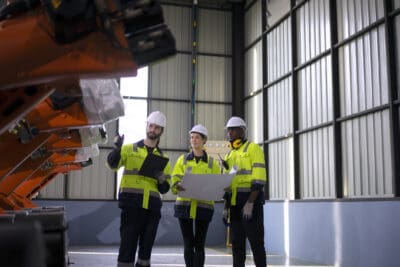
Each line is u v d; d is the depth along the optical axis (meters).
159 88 12.88
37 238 0.58
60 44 1.11
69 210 11.84
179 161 4.80
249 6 12.91
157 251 10.18
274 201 10.23
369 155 7.60
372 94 7.60
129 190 3.90
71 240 11.73
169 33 1.19
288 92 10.53
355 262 7.35
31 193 6.41
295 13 10.36
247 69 12.90
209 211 4.59
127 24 1.15
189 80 13.10
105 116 2.03
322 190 8.98
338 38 8.66
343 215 7.72
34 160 3.61
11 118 1.46
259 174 4.36
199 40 13.27
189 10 13.30
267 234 10.47
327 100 8.96
